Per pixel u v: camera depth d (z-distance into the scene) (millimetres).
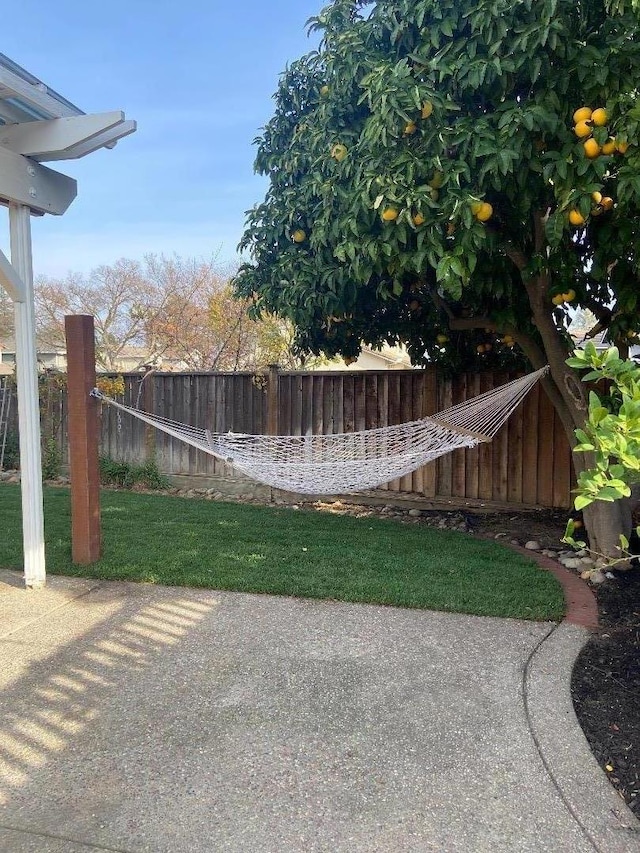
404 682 3029
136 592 4254
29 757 2424
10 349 21141
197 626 3699
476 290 4930
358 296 5656
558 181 3814
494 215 4578
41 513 4371
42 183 4309
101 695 2910
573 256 4633
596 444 1993
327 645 3441
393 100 3754
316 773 2328
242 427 8523
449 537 5719
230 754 2449
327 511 7129
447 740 2541
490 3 3555
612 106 3582
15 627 3689
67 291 19344
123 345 19000
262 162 5738
